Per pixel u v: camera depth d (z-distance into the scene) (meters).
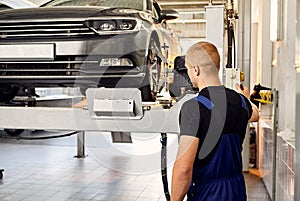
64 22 2.95
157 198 4.76
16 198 4.73
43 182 5.50
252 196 4.95
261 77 6.11
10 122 2.37
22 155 7.51
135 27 2.98
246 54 6.55
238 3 6.57
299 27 2.66
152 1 4.27
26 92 3.67
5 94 3.43
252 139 6.82
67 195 4.88
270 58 6.02
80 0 4.27
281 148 4.11
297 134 2.64
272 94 4.87
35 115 2.34
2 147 8.38
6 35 2.99
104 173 6.04
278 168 4.33
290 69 4.15
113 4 4.10
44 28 2.96
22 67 2.99
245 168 6.28
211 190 2.22
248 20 6.53
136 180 5.60
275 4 4.79
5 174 5.95
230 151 2.25
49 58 2.92
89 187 5.26
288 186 3.66
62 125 2.31
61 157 7.33
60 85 3.13
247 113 2.35
